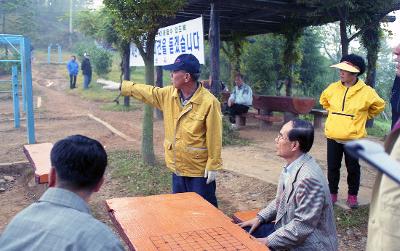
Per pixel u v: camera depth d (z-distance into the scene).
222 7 11.11
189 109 3.74
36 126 11.35
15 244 1.65
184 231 2.48
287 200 2.90
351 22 10.66
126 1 6.06
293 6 10.69
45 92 21.20
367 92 4.69
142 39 6.59
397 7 10.18
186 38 9.40
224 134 9.88
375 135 10.98
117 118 13.01
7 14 35.75
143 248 2.24
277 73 19.73
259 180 6.26
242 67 19.59
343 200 5.32
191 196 3.20
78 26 16.20
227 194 5.80
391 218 1.93
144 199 3.11
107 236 1.68
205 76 21.44
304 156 2.94
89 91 20.72
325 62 22.55
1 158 7.62
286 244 2.75
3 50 27.08
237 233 2.45
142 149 7.00
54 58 37.34
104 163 1.87
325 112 11.78
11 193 6.00
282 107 11.13
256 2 10.16
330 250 2.82
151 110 6.90
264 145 9.25
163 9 6.09
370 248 2.10
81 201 1.78
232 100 11.82
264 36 19.50
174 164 3.92
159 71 13.00
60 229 1.65
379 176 2.11
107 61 25.44
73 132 10.45
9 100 18.38
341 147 4.99
